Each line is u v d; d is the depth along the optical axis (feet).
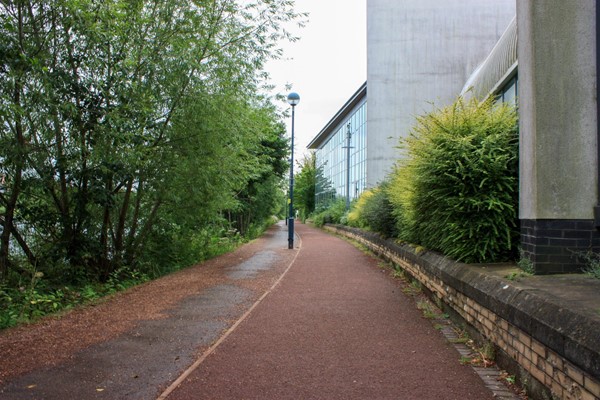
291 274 38.91
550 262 17.99
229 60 38.14
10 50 24.73
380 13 84.84
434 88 83.20
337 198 128.26
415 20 84.23
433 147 24.17
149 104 33.55
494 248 22.15
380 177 83.35
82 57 30.14
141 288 32.65
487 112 24.64
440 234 25.53
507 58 41.78
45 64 28.89
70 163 31.40
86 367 16.06
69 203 35.88
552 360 11.73
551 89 18.35
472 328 18.65
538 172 18.17
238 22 38.93
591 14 18.45
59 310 25.76
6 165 29.09
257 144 55.21
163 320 22.84
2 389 14.08
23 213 33.68
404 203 29.14
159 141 36.60
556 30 18.49
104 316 23.79
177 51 34.40
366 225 66.39
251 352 17.66
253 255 56.39
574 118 18.24
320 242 77.66
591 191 18.04
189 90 35.63
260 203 99.55
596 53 18.24
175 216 46.55
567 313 11.51
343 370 15.66
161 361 16.71
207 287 32.60
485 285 17.31
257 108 50.39
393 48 84.23
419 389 13.97
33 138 30.68
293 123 67.46
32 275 31.09
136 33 33.58
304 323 21.99
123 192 40.29
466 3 83.71
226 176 44.32
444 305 23.48
